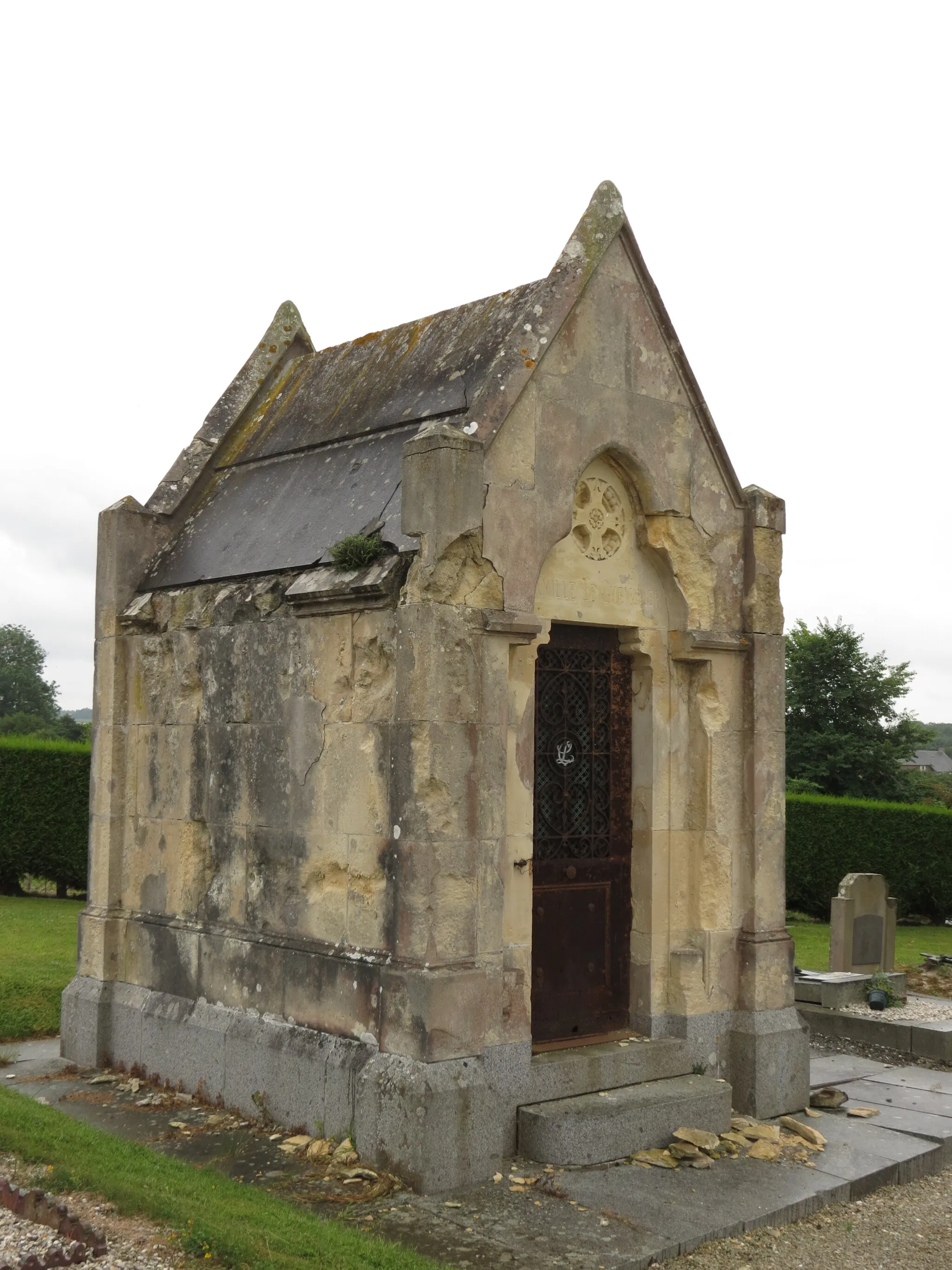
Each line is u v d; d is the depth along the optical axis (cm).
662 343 891
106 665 993
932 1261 666
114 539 991
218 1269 498
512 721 790
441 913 723
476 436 759
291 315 1137
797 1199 721
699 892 889
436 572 734
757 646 921
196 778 910
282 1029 807
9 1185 541
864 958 1485
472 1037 725
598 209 861
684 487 897
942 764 9112
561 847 848
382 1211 663
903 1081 1039
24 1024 1089
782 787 934
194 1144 762
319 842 801
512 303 871
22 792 1969
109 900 969
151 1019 910
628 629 881
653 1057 842
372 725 768
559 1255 620
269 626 852
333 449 934
